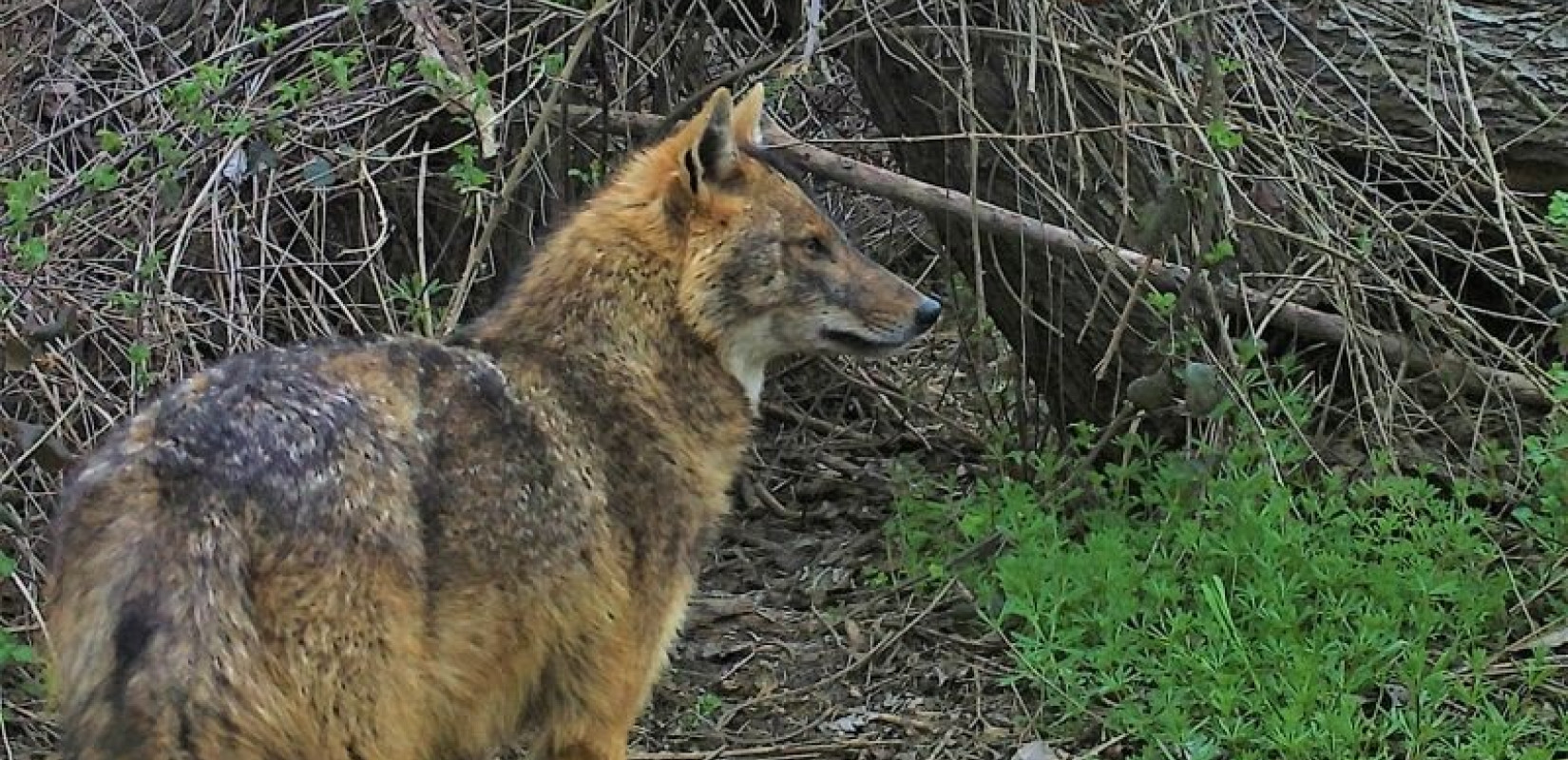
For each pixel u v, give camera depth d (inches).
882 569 489.1
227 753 274.8
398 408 302.0
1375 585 424.5
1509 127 530.9
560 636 324.2
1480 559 443.2
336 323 487.8
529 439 319.0
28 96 491.5
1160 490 469.4
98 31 508.4
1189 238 494.9
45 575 378.6
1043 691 418.9
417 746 299.6
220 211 457.4
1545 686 406.3
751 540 527.5
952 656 446.6
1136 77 468.1
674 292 349.1
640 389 341.4
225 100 459.5
